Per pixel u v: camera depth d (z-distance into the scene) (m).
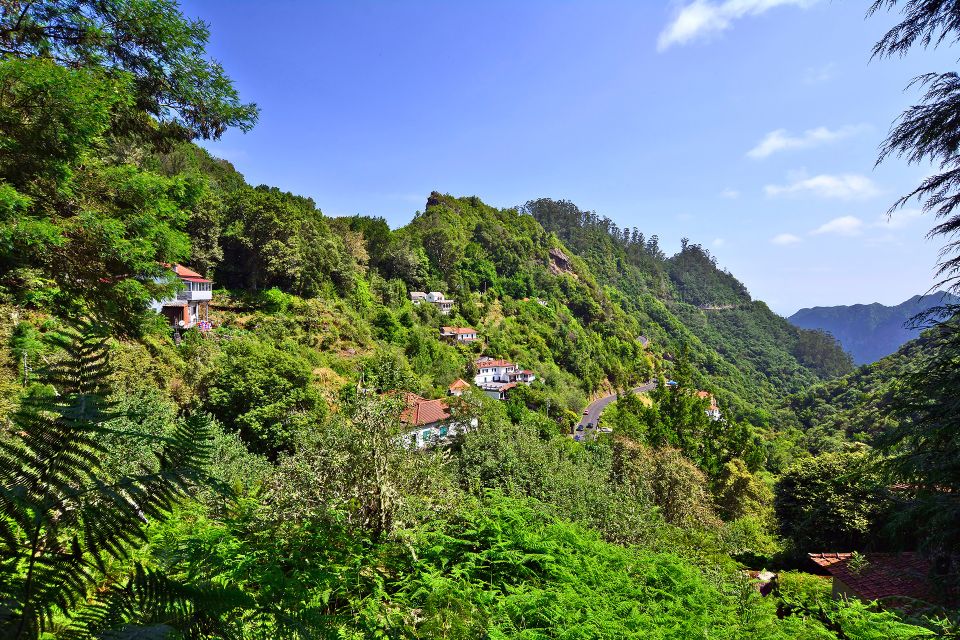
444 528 4.89
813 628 4.65
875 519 13.60
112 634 1.44
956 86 5.45
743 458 35.44
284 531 3.83
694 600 4.89
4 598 1.41
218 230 39.88
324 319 39.56
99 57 5.55
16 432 1.60
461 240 102.81
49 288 4.90
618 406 43.62
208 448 2.01
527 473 10.86
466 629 3.19
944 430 5.70
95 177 5.58
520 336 78.38
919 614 5.26
